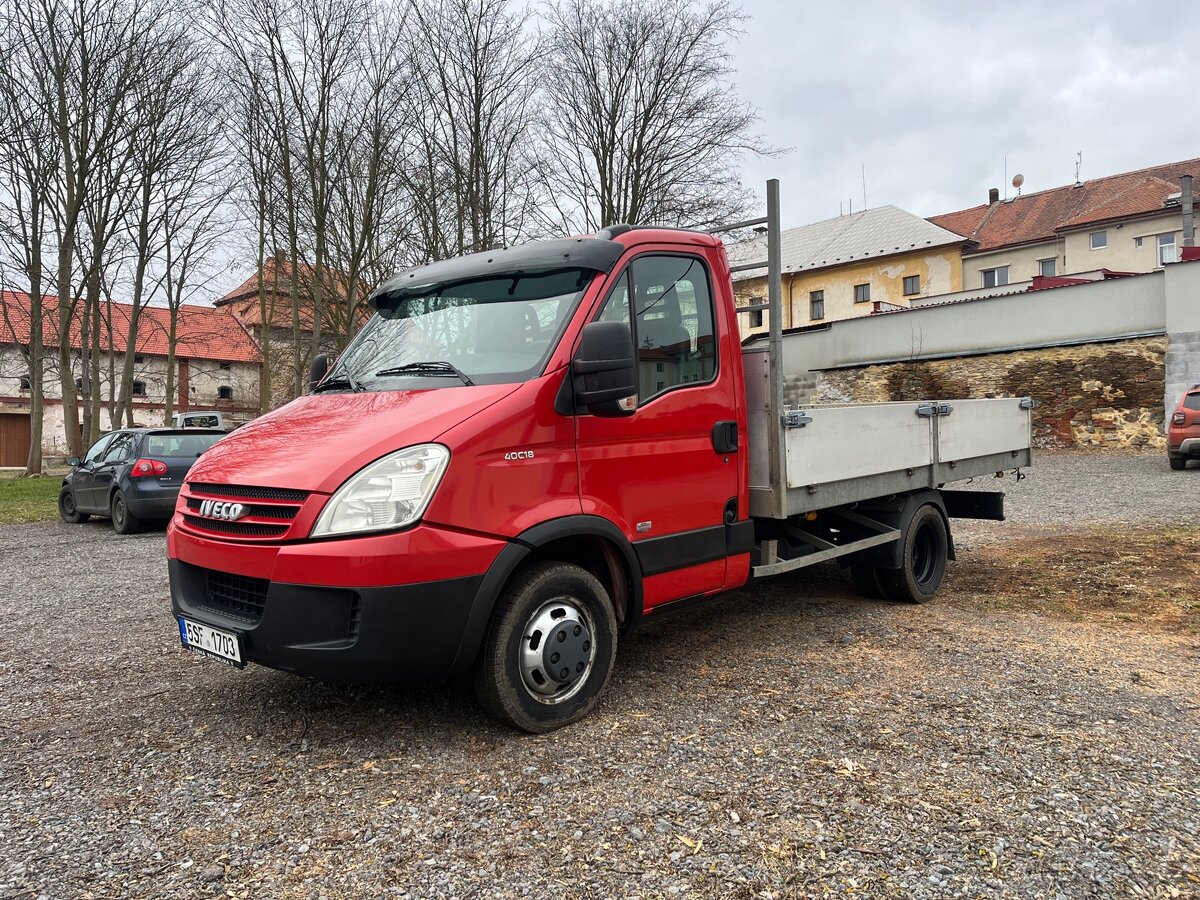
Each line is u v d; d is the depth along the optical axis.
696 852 2.71
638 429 4.11
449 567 3.33
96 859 2.74
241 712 4.10
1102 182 42.97
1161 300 19.67
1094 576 6.92
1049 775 3.23
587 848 2.75
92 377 27.38
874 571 6.20
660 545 4.21
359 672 3.26
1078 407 21.03
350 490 3.28
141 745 3.71
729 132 23.06
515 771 3.35
